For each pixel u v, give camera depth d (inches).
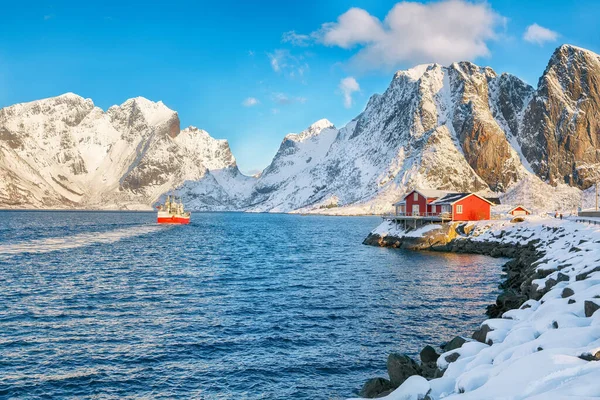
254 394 817.5
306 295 1608.0
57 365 924.0
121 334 1120.2
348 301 1518.2
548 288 1056.2
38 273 1943.9
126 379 868.0
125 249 3065.9
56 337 1089.4
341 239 4360.2
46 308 1353.3
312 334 1144.8
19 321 1213.1
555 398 413.7
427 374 743.7
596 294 743.1
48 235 4192.9
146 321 1235.2
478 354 645.3
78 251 2844.5
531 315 781.3
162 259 2551.7
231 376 889.5
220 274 2050.9
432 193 3907.5
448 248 3230.8
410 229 3590.1
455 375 617.0
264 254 2947.8
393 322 1261.1
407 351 1029.8
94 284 1733.5
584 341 559.5
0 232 4471.0
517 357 571.8
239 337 1113.4
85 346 1032.2
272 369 924.6
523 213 4205.2
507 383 491.5
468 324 1244.5
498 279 1989.4
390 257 2827.3
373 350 1036.5
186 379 872.9
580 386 427.2
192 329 1169.4
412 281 1924.2
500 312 1246.3
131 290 1640.0
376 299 1555.1
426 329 1197.7
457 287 1792.6
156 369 916.0
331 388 843.4
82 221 7603.4
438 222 3533.5
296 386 850.8
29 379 857.5
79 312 1316.4
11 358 952.3
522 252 2586.1
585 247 1492.4
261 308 1401.3
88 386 835.4
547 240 2539.4
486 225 3324.3
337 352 1021.8
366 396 714.8
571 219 3206.2
